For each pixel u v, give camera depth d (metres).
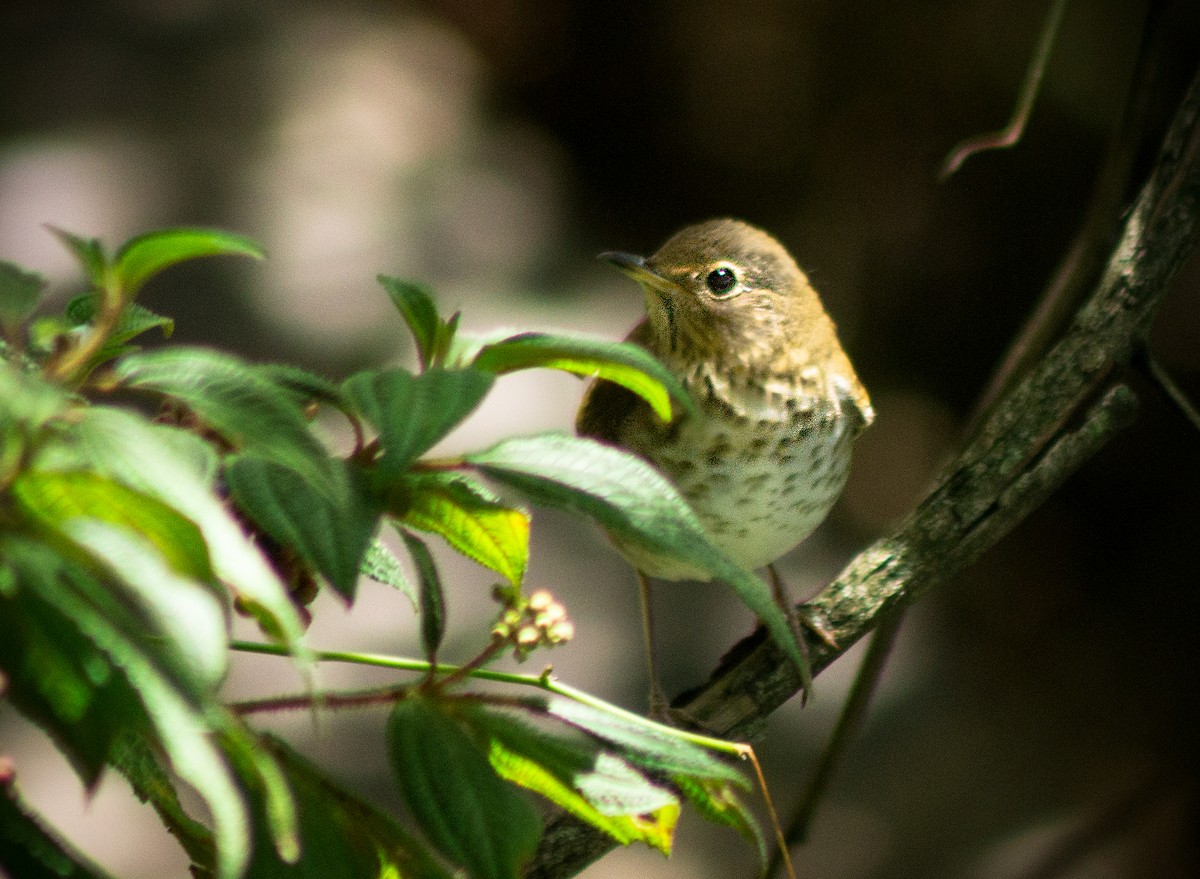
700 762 2.83
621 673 10.64
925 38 16.98
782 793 11.26
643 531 2.47
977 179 16.58
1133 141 6.43
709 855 10.37
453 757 2.71
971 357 16.23
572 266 14.50
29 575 2.01
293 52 15.48
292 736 9.51
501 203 14.93
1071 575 15.12
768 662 5.60
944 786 12.08
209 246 2.24
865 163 17.05
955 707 13.16
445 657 10.06
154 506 2.12
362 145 14.67
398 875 2.86
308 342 12.29
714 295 6.57
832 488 6.80
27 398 1.94
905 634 14.03
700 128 17.64
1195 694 13.86
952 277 16.45
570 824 4.41
